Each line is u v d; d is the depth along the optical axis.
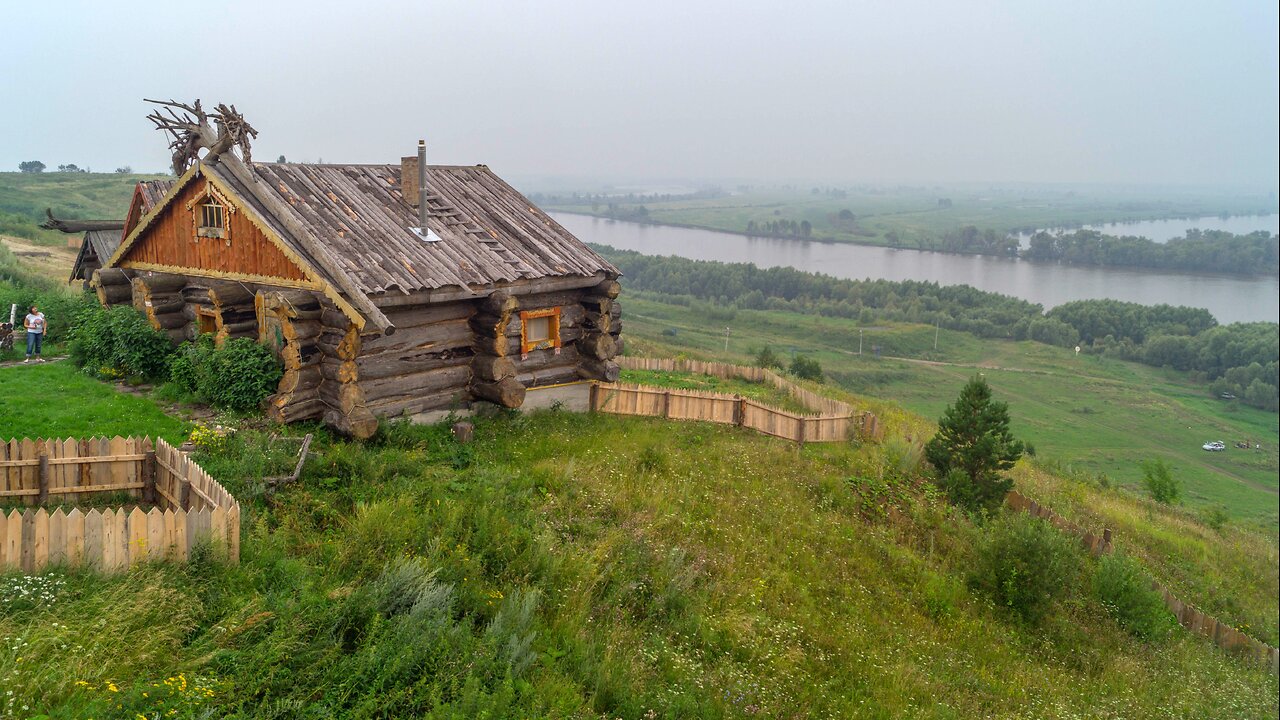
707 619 11.15
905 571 15.06
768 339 133.62
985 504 19.14
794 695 10.28
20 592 7.60
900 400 98.19
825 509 16.81
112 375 17.00
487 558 10.82
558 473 14.41
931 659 12.31
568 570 10.95
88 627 7.27
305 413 14.65
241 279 16.31
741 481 16.97
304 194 16.59
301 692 7.34
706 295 176.50
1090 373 120.69
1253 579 22.12
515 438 16.58
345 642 8.35
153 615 7.74
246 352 14.85
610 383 20.28
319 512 11.21
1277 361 113.44
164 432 13.61
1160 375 122.50
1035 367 123.94
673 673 9.73
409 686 7.85
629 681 9.16
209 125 16.81
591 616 10.34
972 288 169.75
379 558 10.07
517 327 18.11
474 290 16.44
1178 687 13.74
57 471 10.42
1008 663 13.05
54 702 6.43
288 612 8.23
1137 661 14.36
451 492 12.70
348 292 14.10
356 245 15.69
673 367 30.28
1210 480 73.75
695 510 14.87
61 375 16.91
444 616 8.92
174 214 17.77
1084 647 14.50
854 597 13.68
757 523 15.16
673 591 11.31
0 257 34.41
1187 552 22.36
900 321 150.75
